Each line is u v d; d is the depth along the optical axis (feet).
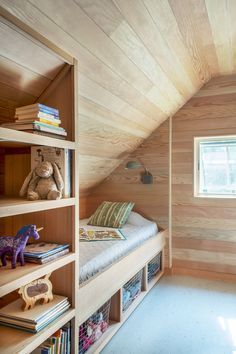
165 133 10.24
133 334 6.47
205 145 10.28
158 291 8.79
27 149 5.21
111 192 10.97
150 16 4.88
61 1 3.73
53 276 5.00
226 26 6.05
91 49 4.84
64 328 4.83
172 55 6.52
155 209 10.37
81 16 4.11
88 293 5.33
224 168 10.03
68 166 4.82
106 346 6.02
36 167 4.65
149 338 6.32
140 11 4.63
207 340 6.25
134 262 7.57
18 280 3.61
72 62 4.71
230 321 7.01
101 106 6.58
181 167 10.22
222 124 9.70
